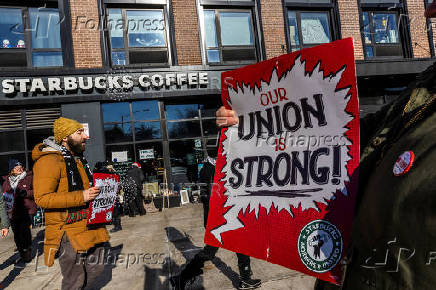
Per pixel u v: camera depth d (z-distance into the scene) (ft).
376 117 3.07
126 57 27.86
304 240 3.06
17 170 14.05
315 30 31.91
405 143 2.00
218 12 30.09
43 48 25.98
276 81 3.69
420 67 31.48
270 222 3.48
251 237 3.65
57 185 6.52
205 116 29.43
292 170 3.36
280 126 3.61
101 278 10.46
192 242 14.21
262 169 3.71
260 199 3.66
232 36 30.27
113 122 27.22
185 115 29.09
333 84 3.11
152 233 16.70
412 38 32.09
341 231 2.76
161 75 27.20
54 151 6.64
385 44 32.40
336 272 2.73
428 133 1.85
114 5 27.58
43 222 22.44
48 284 10.89
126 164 27.25
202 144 29.07
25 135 25.12
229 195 4.02
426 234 1.63
